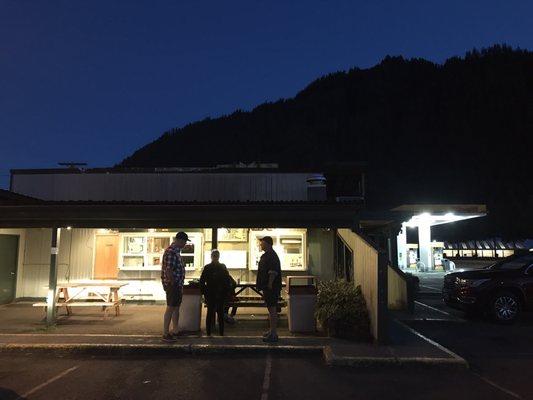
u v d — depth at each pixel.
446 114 123.62
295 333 9.32
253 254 13.28
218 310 9.03
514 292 11.29
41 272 13.74
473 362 7.64
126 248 13.67
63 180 15.40
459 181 103.12
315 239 13.31
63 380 6.58
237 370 7.09
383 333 8.24
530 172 90.25
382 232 15.27
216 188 15.36
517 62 123.06
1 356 7.92
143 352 8.08
